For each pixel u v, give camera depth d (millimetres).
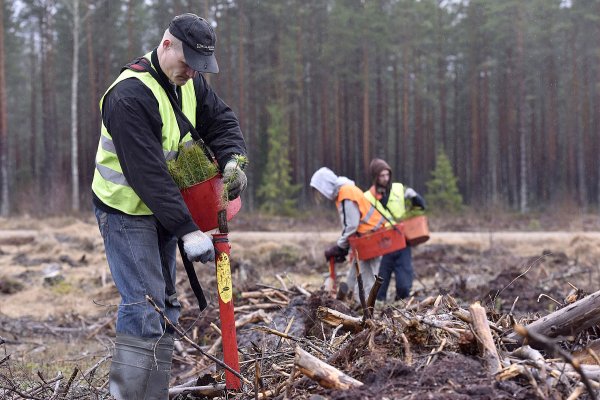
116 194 3572
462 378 2992
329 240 19312
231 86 40875
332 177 7613
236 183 3670
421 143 51281
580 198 47750
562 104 54125
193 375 5391
